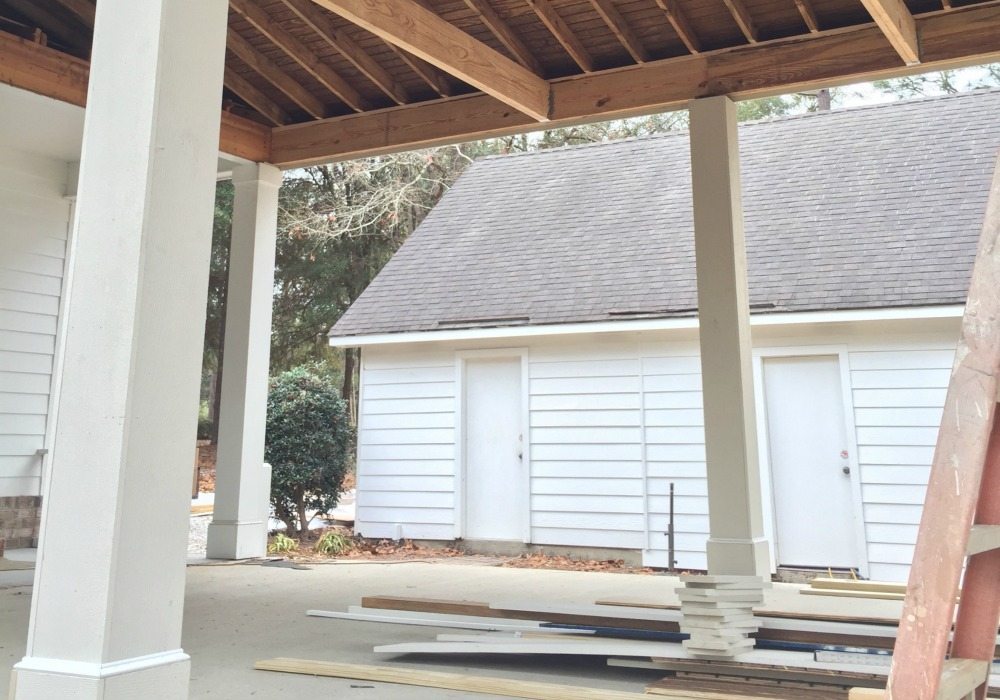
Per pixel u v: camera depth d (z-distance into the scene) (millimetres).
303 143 7094
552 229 10359
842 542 7512
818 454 7695
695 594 3164
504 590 5652
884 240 8180
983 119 9508
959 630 1685
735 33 5625
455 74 5289
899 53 4938
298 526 10172
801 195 9406
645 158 11266
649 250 9273
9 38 5473
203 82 2578
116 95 2479
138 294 2336
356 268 19109
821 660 3061
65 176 7770
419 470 9188
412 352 9406
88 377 2348
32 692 2195
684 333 8172
